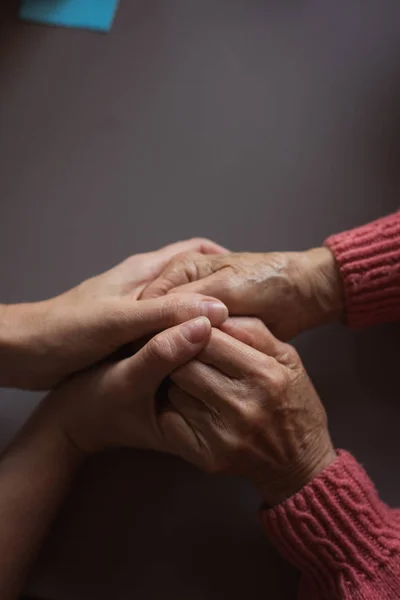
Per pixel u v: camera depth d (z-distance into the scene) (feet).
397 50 2.75
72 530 2.44
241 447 2.19
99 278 2.39
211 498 2.44
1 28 2.91
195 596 2.38
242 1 2.84
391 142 2.66
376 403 2.48
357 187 2.63
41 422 2.35
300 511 2.17
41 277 2.64
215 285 2.30
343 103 2.71
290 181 2.66
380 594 2.10
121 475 2.48
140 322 2.22
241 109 2.74
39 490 2.29
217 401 2.18
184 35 2.83
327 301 2.38
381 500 2.37
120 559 2.41
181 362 2.17
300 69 2.76
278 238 2.62
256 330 2.27
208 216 2.65
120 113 2.77
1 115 2.81
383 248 2.33
